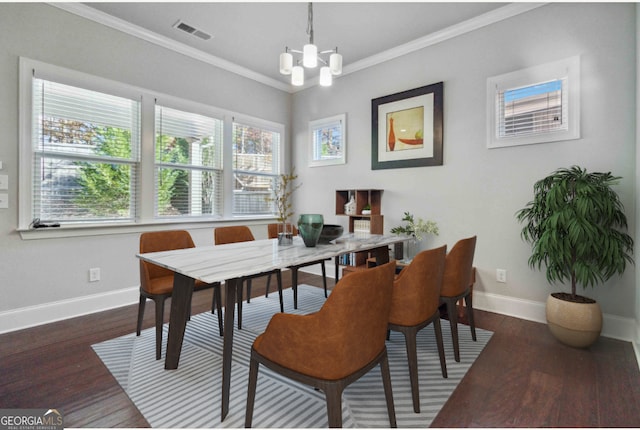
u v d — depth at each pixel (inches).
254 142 175.0
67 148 112.7
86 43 115.1
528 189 110.7
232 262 68.4
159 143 136.9
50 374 74.4
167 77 137.7
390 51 144.3
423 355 84.6
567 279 103.0
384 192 150.3
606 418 59.0
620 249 85.4
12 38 100.4
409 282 63.3
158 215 137.5
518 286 113.6
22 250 103.2
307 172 184.2
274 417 59.6
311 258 73.7
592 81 98.5
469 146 124.0
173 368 76.9
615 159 95.0
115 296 123.4
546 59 106.4
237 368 78.0
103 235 120.6
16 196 102.0
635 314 91.9
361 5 111.7
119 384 70.4
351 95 162.9
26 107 103.0
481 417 59.5
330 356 46.0
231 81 161.8
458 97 126.7
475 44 122.0
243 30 128.6
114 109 124.0
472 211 123.6
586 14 99.5
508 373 75.0
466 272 83.7
